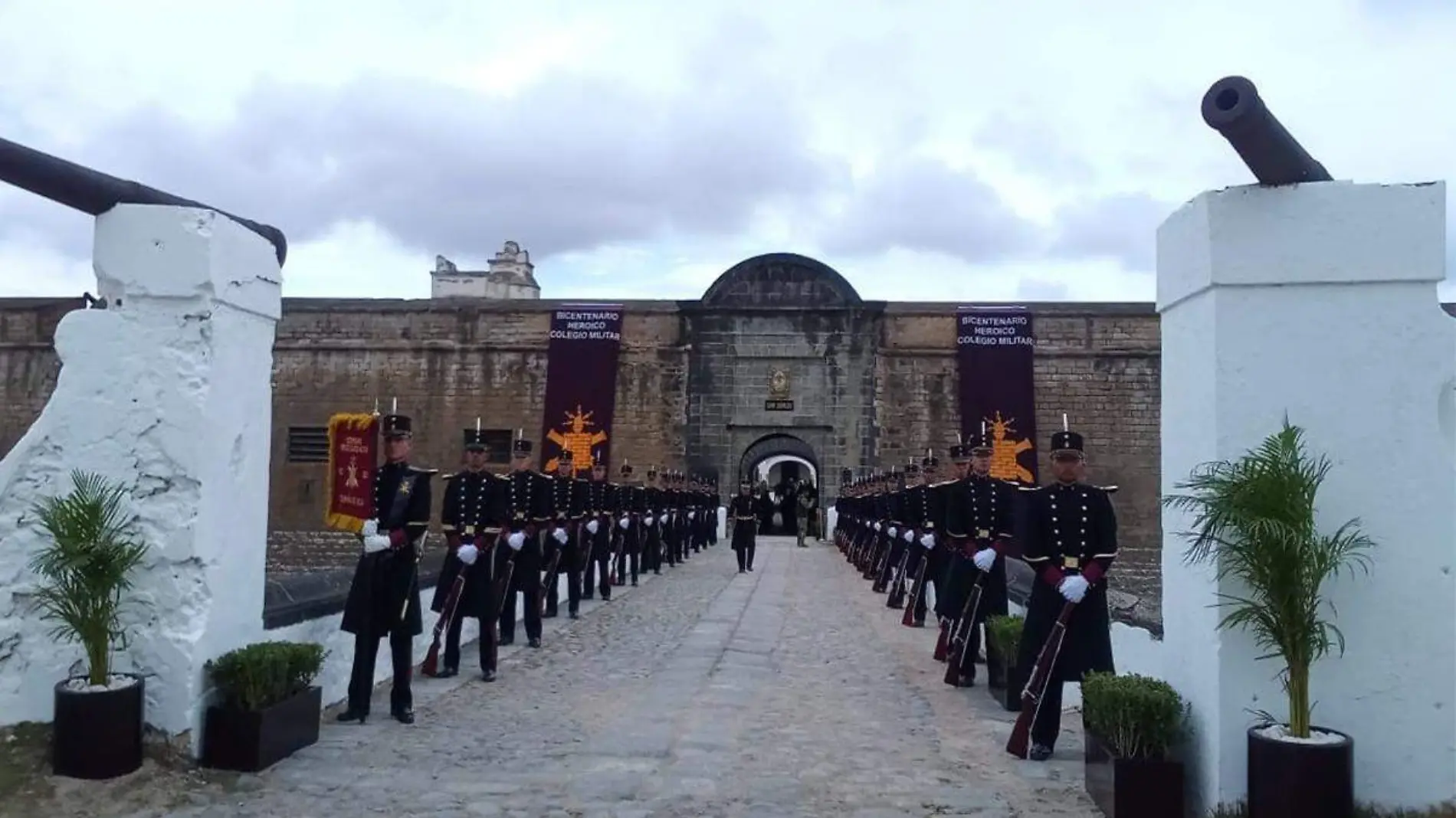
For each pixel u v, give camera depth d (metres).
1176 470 6.53
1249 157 5.81
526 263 53.59
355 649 9.19
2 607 7.14
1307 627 5.51
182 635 7.12
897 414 36.19
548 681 10.99
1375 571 5.77
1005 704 9.80
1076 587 7.96
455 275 52.06
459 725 8.88
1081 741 8.65
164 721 7.06
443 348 36.59
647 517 23.38
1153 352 35.56
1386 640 5.75
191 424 7.26
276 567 35.56
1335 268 5.88
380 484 9.29
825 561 28.30
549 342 36.38
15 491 7.28
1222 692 5.80
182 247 7.37
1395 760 5.72
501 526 11.40
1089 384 35.75
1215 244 5.98
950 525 11.70
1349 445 5.84
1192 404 6.29
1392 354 5.85
